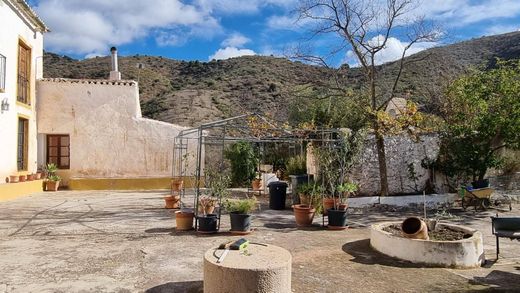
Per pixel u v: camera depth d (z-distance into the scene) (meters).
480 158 12.80
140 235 8.01
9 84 13.79
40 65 17.30
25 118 15.41
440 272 6.10
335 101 18.41
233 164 18.72
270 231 8.71
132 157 18.11
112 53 19.31
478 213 11.53
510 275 6.03
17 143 14.67
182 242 7.41
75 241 7.41
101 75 39.41
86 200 13.46
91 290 4.83
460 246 6.40
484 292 5.26
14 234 7.95
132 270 5.66
